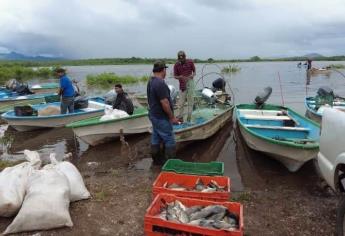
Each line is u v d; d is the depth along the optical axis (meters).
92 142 8.48
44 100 13.76
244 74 40.91
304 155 5.87
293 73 42.69
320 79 30.83
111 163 7.25
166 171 5.14
